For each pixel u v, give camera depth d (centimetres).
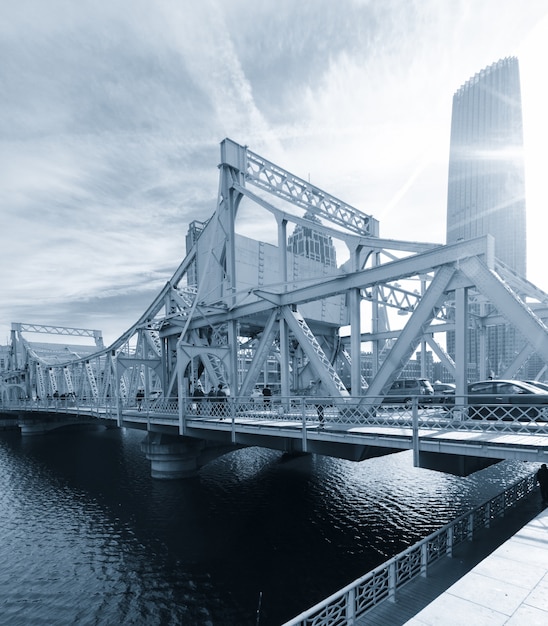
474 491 2330
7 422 6731
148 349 3244
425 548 914
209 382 2934
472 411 1337
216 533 1783
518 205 13888
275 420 1633
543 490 1342
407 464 3045
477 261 1136
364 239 1673
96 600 1334
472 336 6488
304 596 1284
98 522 2022
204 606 1270
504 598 379
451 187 15488
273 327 1917
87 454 4075
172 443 2567
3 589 1424
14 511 2316
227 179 2248
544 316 2191
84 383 4462
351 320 1531
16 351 6975
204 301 2416
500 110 14500
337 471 2853
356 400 1452
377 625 724
